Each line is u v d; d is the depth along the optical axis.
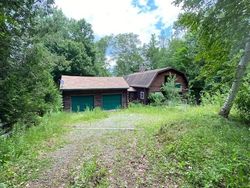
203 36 6.01
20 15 7.36
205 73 7.65
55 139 7.63
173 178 4.01
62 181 4.29
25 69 8.47
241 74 7.04
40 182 4.29
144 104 23.34
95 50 34.84
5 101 7.58
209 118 7.74
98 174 4.35
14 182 4.27
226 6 4.98
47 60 10.23
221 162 4.09
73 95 20.22
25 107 8.59
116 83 22.81
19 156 5.60
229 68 7.33
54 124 9.98
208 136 5.65
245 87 7.70
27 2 7.36
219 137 5.54
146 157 5.12
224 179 3.63
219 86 9.04
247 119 7.67
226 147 4.78
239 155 4.30
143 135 7.45
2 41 7.03
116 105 22.33
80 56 29.61
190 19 6.03
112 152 5.77
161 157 5.00
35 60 8.97
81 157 5.53
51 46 27.58
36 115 9.80
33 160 5.42
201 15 5.76
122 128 9.42
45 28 9.75
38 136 7.68
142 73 27.61
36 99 9.77
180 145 5.26
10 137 7.00
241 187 3.39
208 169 3.93
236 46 5.22
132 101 25.11
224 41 5.54
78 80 21.56
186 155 4.71
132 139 6.98
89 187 3.96
